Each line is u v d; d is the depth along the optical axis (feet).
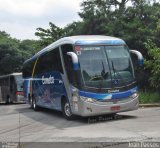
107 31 100.68
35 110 81.76
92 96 53.16
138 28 96.63
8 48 189.78
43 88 73.26
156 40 96.02
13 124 59.36
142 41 95.76
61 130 48.93
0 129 54.19
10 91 125.59
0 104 130.52
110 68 54.65
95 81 53.62
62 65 59.31
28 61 88.28
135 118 56.18
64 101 60.44
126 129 45.44
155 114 60.59
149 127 45.96
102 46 55.31
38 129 51.72
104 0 110.83
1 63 188.65
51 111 79.10
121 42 56.65
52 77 65.87
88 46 54.70
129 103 54.95
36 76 79.10
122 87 54.60
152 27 100.42
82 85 53.36
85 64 53.98
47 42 131.64
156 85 83.56
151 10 102.73
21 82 122.01
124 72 55.31
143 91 95.81
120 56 55.83
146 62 82.99
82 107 53.36
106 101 53.62
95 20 104.78
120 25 99.50
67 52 53.72
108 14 106.52
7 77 128.98
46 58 69.97
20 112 81.25
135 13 104.22
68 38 57.26
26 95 90.22
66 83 58.29
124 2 112.68
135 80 55.93
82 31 107.86
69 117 58.90
